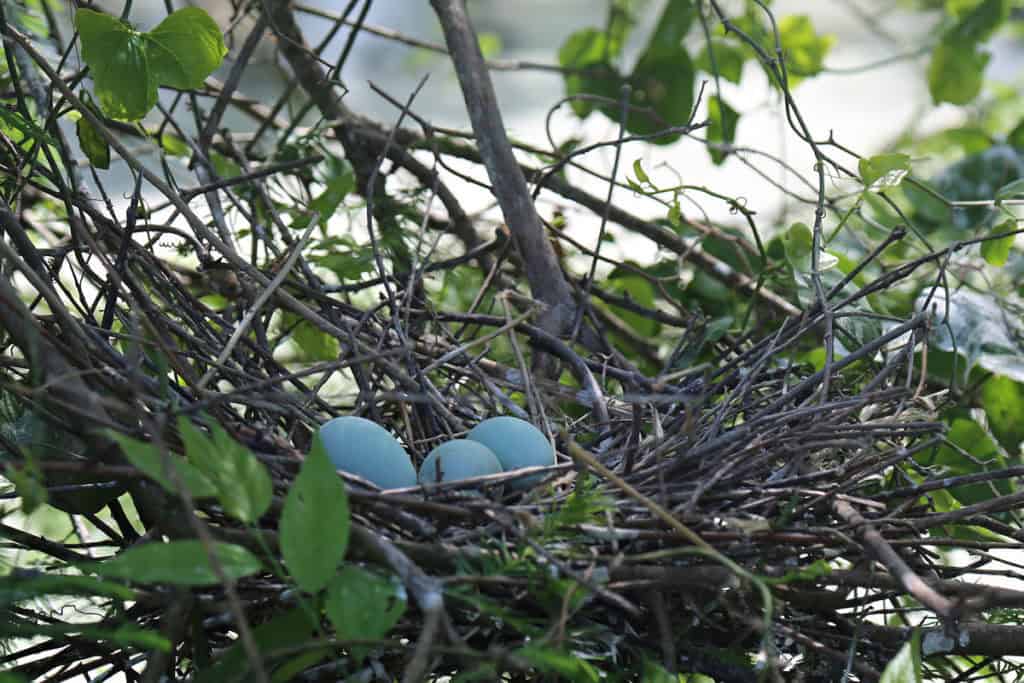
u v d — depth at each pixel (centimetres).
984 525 180
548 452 179
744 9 343
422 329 226
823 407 168
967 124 390
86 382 156
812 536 147
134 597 129
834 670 164
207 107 429
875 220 312
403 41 299
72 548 198
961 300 249
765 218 343
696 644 160
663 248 281
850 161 505
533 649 123
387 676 148
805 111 634
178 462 123
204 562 116
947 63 356
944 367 246
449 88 642
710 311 285
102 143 212
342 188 230
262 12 261
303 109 282
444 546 140
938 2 397
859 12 393
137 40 199
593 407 201
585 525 145
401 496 142
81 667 164
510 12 780
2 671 120
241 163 267
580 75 339
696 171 518
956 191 311
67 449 180
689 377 226
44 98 231
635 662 158
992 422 251
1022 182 210
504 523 145
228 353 168
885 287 206
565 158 233
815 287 207
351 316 221
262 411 187
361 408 196
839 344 248
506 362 267
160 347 153
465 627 147
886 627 163
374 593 125
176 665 166
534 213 234
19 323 145
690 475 166
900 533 164
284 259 226
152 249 218
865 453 173
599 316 290
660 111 338
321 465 124
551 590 137
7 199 212
